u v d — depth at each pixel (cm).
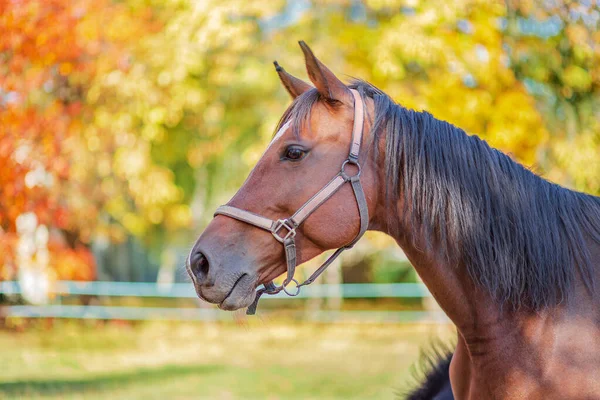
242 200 234
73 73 829
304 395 744
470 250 229
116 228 1316
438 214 230
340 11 952
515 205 231
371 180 234
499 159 238
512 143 839
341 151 233
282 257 233
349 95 240
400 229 238
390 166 233
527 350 225
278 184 231
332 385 802
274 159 235
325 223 229
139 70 952
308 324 1411
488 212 229
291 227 229
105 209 1214
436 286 238
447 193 230
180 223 1324
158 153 1179
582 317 223
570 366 218
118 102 980
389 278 1911
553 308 225
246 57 1022
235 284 227
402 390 362
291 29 1002
